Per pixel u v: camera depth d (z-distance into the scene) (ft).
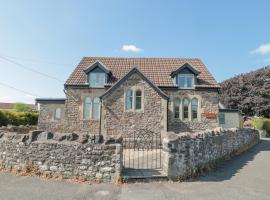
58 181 29.30
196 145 34.73
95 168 29.73
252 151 60.75
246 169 38.65
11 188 26.66
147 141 59.26
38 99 82.33
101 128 64.39
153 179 29.73
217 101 73.72
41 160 31.68
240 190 27.43
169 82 75.10
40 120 81.41
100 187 27.35
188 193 26.03
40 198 23.80
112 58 85.20
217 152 43.04
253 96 143.33
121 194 25.22
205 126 72.64
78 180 29.63
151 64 82.79
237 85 151.12
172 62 83.97
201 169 35.60
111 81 75.00
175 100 74.28
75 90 75.00
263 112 136.77
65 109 74.49
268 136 109.81
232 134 53.16
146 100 65.10
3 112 74.02
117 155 29.58
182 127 72.69
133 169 33.27
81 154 30.27
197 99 73.97
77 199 23.70
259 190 27.58
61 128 80.48
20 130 66.33
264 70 148.15
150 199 24.02
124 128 64.18
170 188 27.48
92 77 75.61
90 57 85.20
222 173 35.65
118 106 65.00
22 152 32.96
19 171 32.73
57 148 31.22
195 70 74.02
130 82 65.77
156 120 64.18
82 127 73.56
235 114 101.35
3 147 35.14
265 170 37.96
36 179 29.94
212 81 76.07
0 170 33.88
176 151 30.73
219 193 26.23
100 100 67.97
